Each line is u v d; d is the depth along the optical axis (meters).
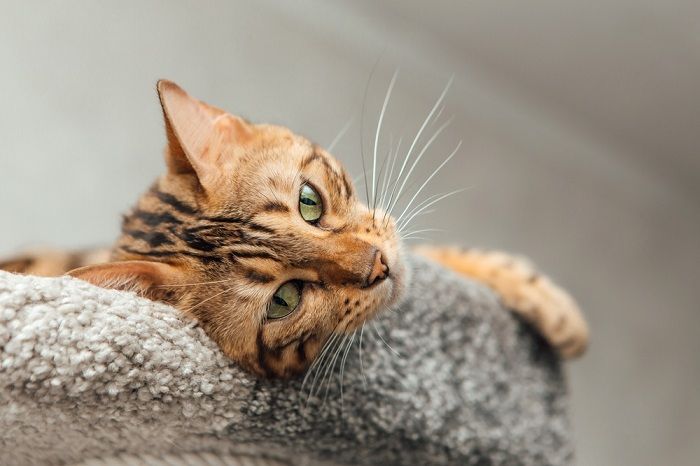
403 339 0.43
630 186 1.05
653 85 0.83
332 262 0.41
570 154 0.98
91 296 0.35
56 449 0.37
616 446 0.96
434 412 0.42
